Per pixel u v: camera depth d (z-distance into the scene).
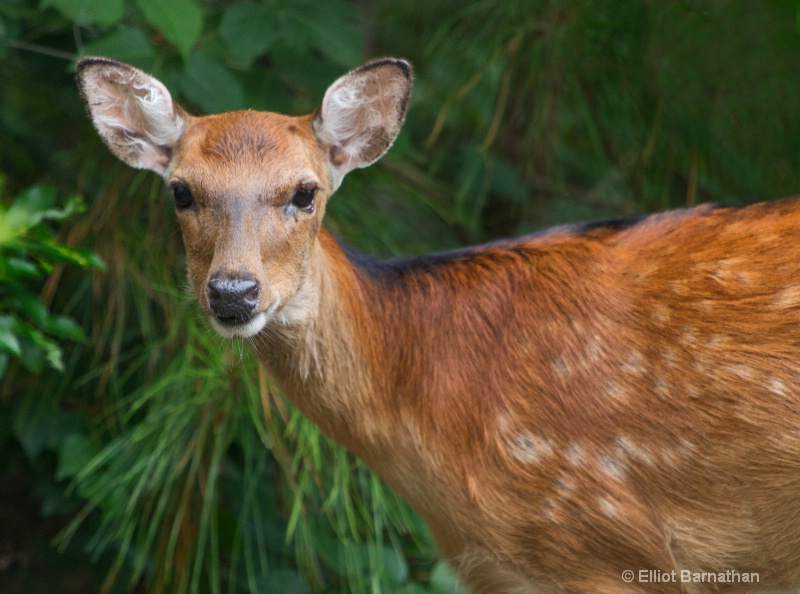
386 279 6.29
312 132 6.16
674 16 8.48
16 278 6.80
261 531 8.08
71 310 8.36
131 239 8.26
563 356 5.91
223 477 8.13
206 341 7.57
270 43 7.62
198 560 7.38
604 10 8.46
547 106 9.00
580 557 5.95
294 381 6.16
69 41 8.31
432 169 9.29
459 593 7.40
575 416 5.86
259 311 5.52
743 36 8.50
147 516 8.09
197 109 8.23
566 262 6.11
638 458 5.82
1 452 8.68
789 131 8.77
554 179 9.66
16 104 8.69
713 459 5.73
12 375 8.22
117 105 6.31
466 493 6.02
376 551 7.64
